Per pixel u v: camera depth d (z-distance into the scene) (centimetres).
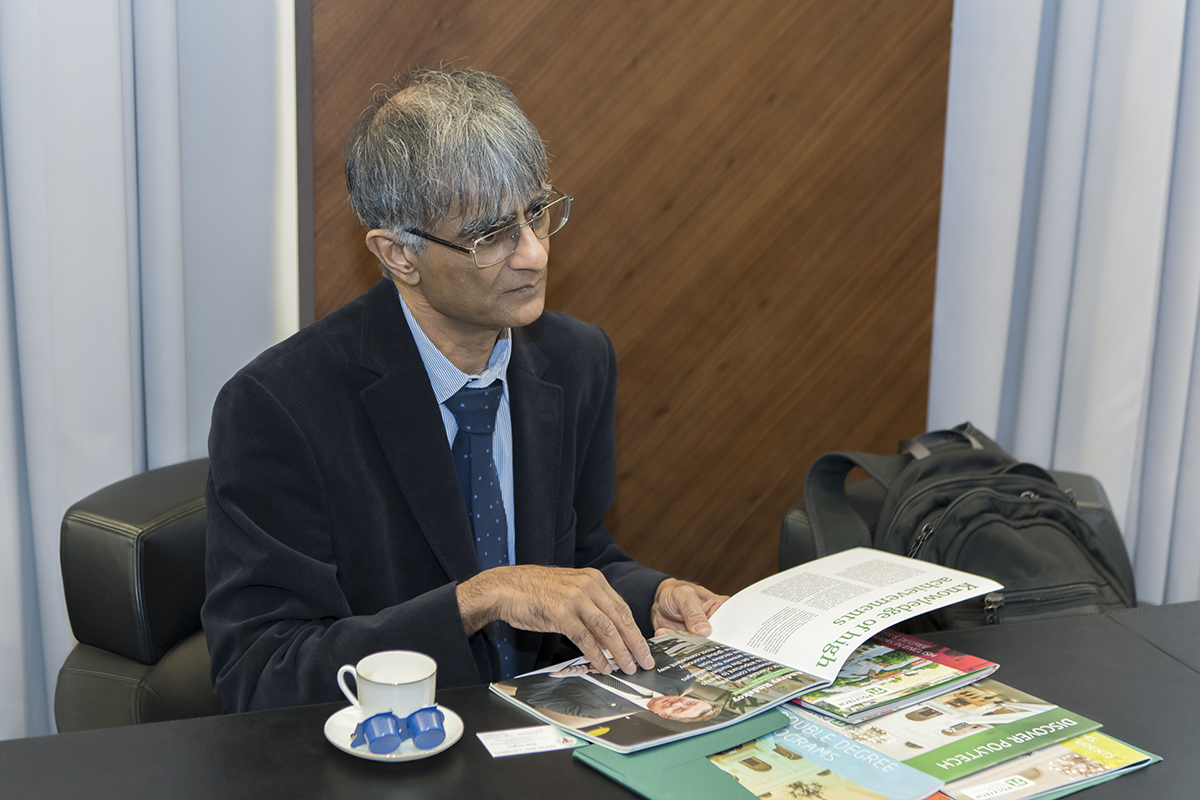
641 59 173
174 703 116
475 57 161
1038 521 142
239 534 104
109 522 116
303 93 155
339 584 112
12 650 153
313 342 114
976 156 200
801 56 183
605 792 69
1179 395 208
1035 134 208
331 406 111
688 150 179
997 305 203
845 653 86
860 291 198
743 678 85
